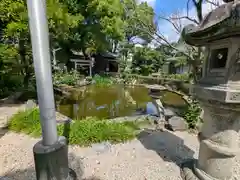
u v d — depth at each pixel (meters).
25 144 2.99
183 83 9.99
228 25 1.35
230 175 1.80
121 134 3.24
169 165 2.40
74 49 17.73
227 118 1.65
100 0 12.31
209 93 1.64
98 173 2.22
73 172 2.11
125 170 2.28
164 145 3.04
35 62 1.55
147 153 2.75
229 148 1.70
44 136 1.70
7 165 2.36
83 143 2.97
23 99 6.20
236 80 1.48
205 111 1.88
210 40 1.69
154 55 20.33
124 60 21.75
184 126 3.76
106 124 3.60
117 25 12.99
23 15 4.52
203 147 1.91
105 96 9.89
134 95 10.27
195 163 2.15
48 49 1.59
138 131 3.62
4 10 4.50
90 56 18.92
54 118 1.71
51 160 1.65
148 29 7.40
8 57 6.27
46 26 1.56
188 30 1.87
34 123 3.61
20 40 6.10
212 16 1.55
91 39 16.31
